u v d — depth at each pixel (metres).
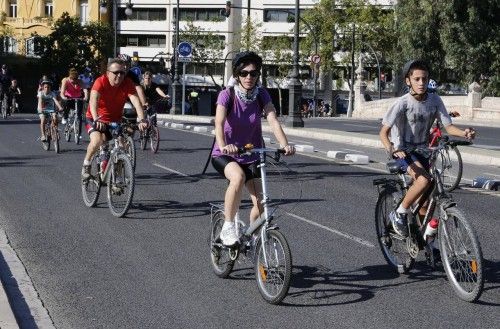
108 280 7.45
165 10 88.81
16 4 82.50
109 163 10.89
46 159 17.64
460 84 54.25
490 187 14.18
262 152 6.68
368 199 12.66
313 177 15.41
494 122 45.91
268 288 6.78
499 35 48.94
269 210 6.72
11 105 39.53
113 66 10.94
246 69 6.94
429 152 7.29
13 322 5.81
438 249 7.29
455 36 50.03
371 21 74.12
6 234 9.45
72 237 9.37
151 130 19.92
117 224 10.22
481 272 6.45
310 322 6.19
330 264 8.15
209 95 86.94
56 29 70.81
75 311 6.47
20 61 75.25
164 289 7.14
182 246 8.96
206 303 6.71
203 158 18.52
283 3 87.38
